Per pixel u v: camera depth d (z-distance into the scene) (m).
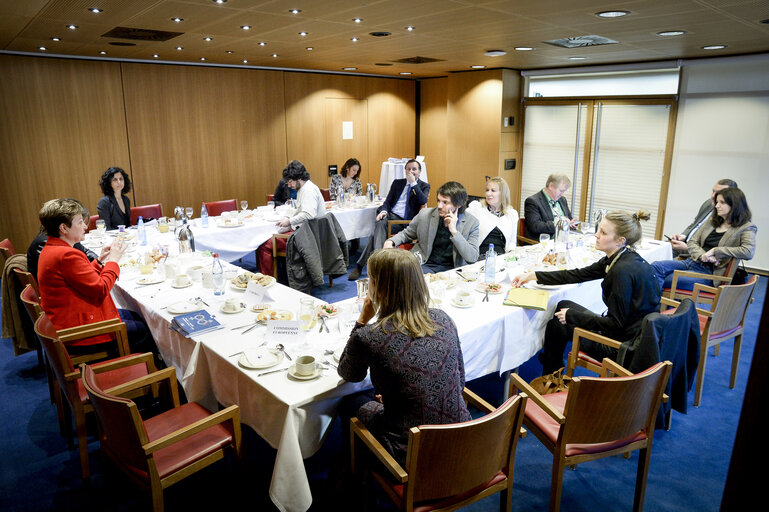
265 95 7.89
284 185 6.74
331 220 4.97
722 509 0.63
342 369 1.92
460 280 3.30
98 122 6.52
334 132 8.80
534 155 8.44
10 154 5.97
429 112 9.69
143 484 1.91
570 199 8.11
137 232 4.68
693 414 3.17
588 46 5.43
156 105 6.94
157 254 3.67
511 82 8.09
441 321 1.86
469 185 8.76
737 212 4.23
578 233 5.00
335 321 2.62
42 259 2.72
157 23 4.21
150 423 2.19
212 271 3.20
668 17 3.84
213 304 2.89
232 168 7.80
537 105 8.20
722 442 2.88
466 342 2.56
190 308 2.78
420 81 9.73
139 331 3.13
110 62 6.48
